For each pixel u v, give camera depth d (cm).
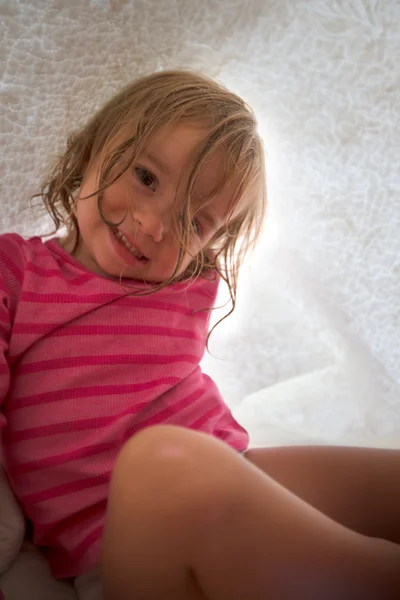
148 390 83
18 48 85
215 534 52
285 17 97
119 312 84
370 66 100
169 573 52
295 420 107
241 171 86
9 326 79
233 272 99
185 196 81
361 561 54
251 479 54
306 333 112
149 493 52
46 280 82
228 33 97
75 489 75
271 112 104
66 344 80
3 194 93
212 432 87
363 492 75
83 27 88
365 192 106
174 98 85
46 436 77
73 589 71
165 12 92
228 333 111
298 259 111
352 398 109
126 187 80
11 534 70
